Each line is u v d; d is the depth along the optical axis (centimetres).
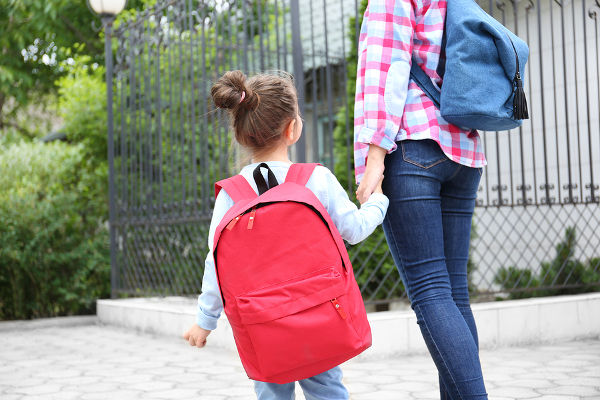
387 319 424
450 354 195
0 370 426
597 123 646
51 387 368
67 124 788
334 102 984
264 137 189
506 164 731
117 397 340
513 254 692
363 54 216
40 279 688
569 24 670
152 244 632
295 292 167
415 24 211
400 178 205
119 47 681
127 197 673
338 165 632
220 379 379
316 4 1046
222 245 171
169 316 548
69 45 1112
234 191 184
